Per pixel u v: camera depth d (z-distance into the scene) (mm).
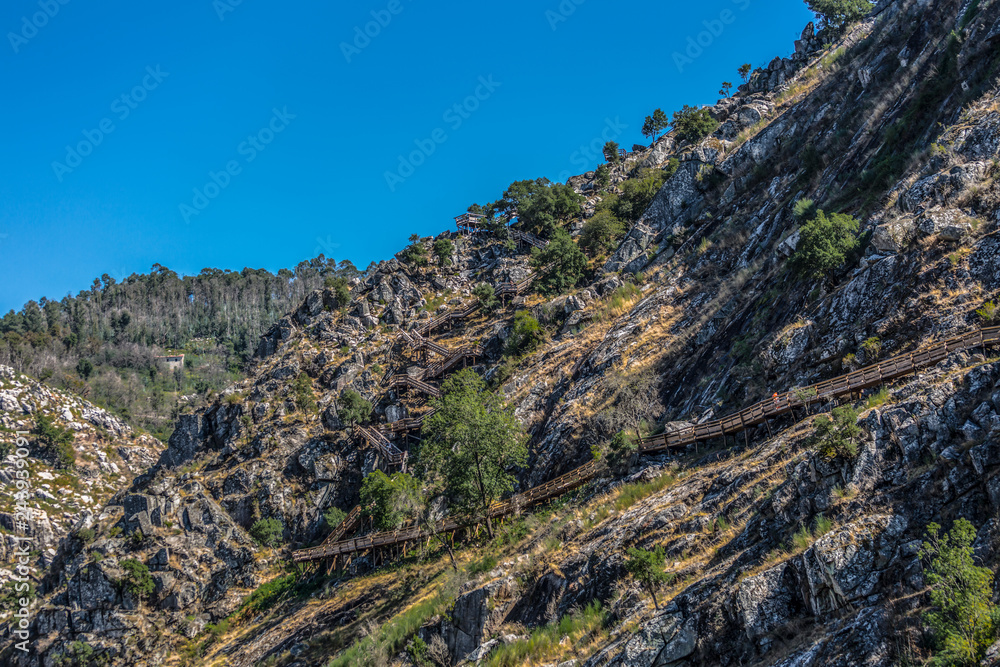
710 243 64938
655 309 59406
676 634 22000
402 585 45938
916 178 39125
